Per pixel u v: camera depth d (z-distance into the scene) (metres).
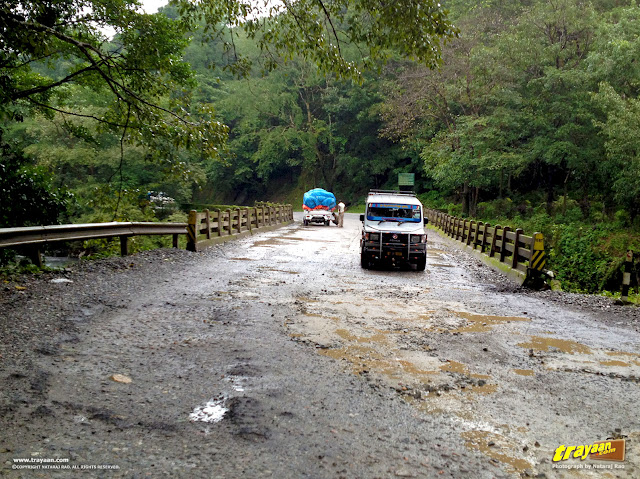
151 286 9.48
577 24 33.91
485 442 3.86
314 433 3.87
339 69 9.77
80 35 13.92
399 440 3.82
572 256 22.16
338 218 33.53
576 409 4.55
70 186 36.19
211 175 67.69
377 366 5.50
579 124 34.34
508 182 43.50
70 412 4.07
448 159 37.25
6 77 13.33
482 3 42.66
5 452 3.42
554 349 6.50
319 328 7.00
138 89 13.72
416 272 13.84
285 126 63.06
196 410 4.21
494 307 9.18
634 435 4.07
